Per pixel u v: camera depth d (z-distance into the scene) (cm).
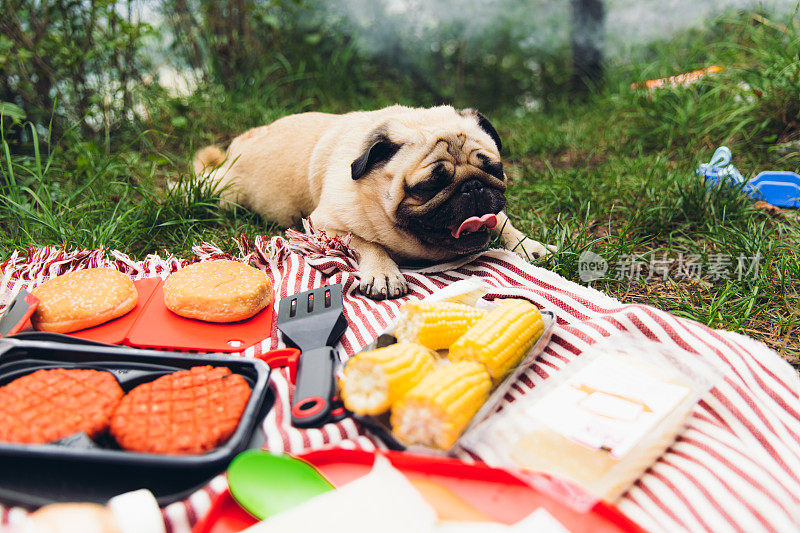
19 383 47
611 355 54
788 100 119
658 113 142
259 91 171
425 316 54
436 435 44
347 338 63
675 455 45
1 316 62
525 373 56
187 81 168
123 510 37
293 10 188
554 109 193
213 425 43
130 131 146
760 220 93
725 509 40
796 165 112
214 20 173
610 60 203
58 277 67
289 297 66
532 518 37
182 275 69
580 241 89
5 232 95
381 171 75
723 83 138
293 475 41
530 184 119
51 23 139
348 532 35
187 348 60
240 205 103
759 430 48
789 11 148
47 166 103
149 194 104
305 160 93
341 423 48
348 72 192
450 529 36
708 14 186
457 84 213
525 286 73
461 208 72
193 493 41
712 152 123
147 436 42
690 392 49
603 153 141
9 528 38
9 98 133
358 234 80
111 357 51
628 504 41
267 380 49
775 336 67
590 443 44
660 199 100
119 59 149
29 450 39
